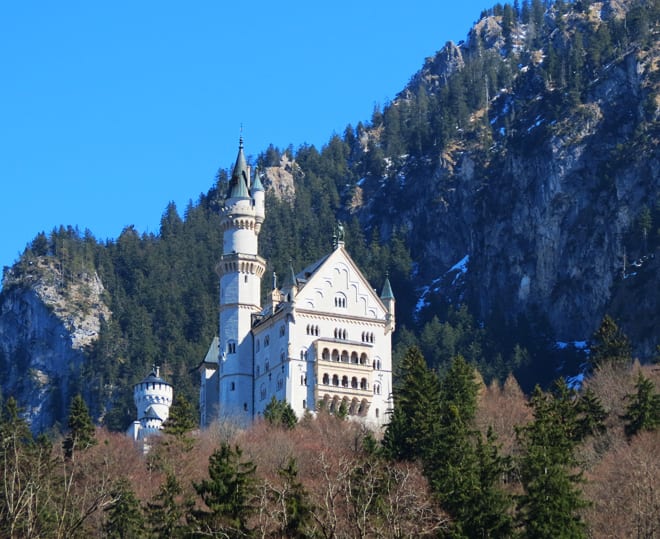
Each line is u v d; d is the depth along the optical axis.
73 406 198.88
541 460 138.88
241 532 119.88
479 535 133.25
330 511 112.38
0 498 113.56
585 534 134.75
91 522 142.62
